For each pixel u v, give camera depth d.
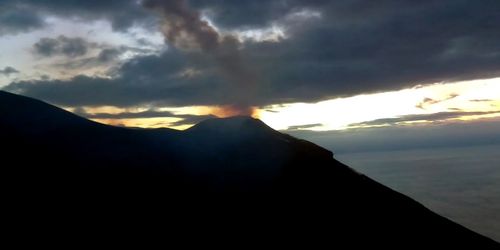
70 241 45.88
